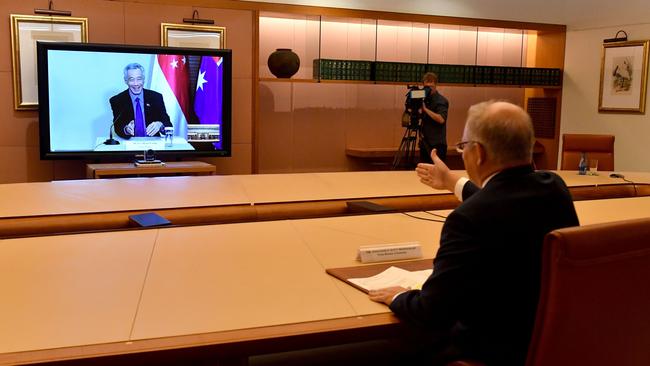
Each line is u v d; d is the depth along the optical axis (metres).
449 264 1.32
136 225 2.40
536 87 6.83
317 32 6.18
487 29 6.78
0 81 4.98
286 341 1.33
